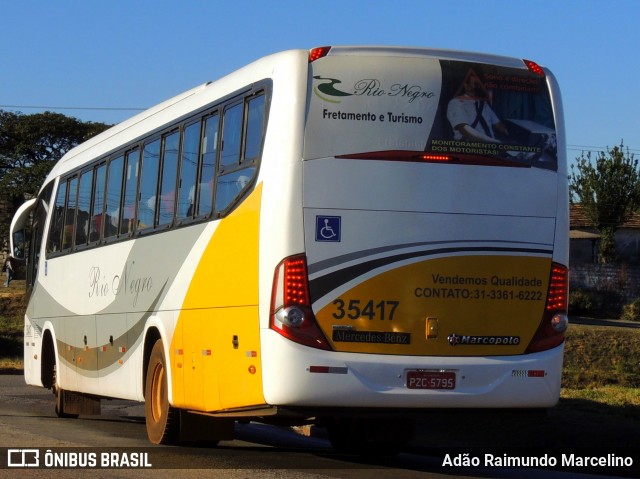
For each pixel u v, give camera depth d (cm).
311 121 888
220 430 1125
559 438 1310
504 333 912
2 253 5991
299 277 870
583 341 3275
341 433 1152
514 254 920
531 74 950
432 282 897
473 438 1352
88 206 1473
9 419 1520
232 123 992
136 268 1238
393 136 901
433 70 920
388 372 877
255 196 914
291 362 862
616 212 6112
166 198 1155
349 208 885
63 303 1569
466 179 912
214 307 988
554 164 944
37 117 7506
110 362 1334
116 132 1385
